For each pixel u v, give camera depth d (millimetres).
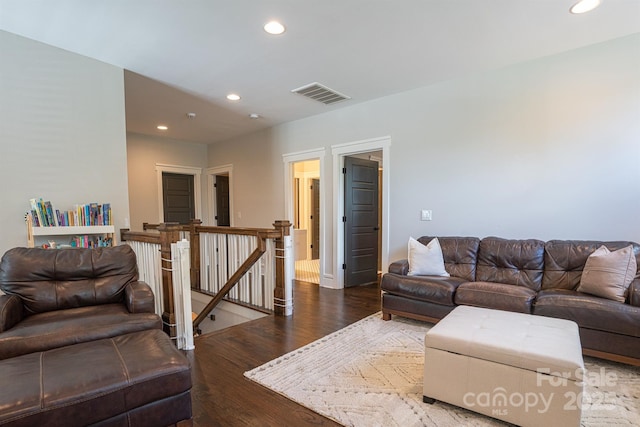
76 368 1382
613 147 2807
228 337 2822
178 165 6578
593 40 2803
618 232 2799
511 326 1863
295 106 4523
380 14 2391
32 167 2811
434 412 1749
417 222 3953
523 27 2582
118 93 3268
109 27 2559
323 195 4910
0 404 1150
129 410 1366
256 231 3578
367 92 4016
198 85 3746
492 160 3410
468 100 3539
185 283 2646
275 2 2238
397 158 4102
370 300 4062
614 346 2127
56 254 2449
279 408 1806
